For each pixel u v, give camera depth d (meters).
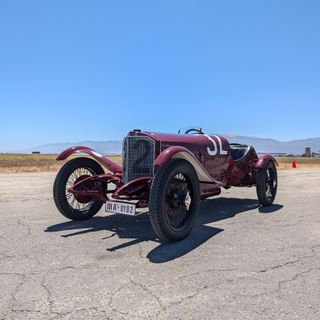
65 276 3.64
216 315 2.82
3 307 2.98
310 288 3.32
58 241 4.93
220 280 3.52
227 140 7.27
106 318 2.79
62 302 3.06
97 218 6.42
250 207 7.51
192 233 5.34
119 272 3.75
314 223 5.95
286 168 23.30
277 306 2.97
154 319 2.77
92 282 3.49
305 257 4.20
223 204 7.90
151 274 3.69
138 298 3.13
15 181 13.07
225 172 7.14
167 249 4.56
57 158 6.04
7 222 6.07
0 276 3.65
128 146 5.55
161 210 4.59
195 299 3.10
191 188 5.14
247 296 3.16
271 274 3.67
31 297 3.16
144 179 5.20
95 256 4.28
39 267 3.90
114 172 6.11
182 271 3.77
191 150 6.14
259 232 5.37
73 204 6.21
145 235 5.26
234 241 4.89
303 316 2.80
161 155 4.80
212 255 4.29
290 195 9.27
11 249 4.54
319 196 9.08
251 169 7.85
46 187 11.05
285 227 5.68
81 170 6.43
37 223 6.00
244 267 3.87
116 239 5.04
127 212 5.04
